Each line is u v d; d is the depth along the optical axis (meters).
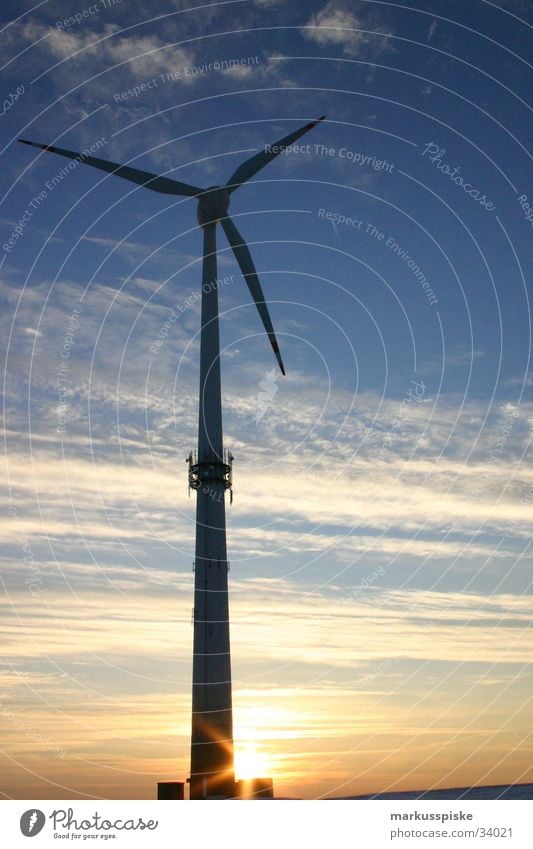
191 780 60.56
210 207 75.44
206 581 64.94
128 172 74.31
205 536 66.06
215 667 63.00
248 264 72.12
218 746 61.25
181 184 75.19
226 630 64.19
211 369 71.19
